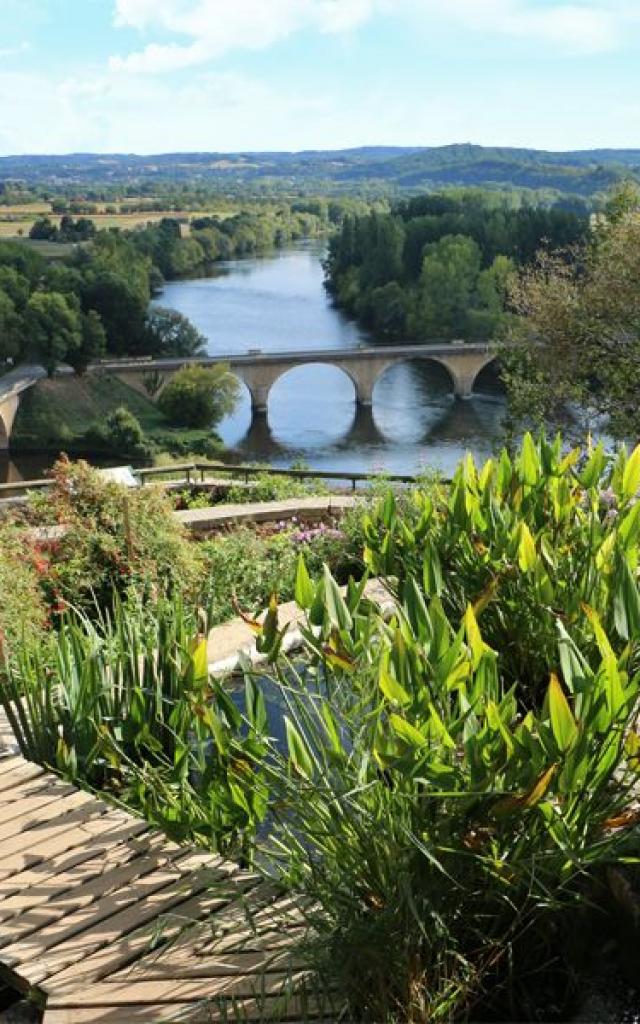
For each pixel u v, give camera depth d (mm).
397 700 3053
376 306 133625
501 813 2836
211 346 125312
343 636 3664
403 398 99250
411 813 2998
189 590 7629
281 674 3818
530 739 2887
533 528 5070
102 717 4500
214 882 3553
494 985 3199
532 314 22078
